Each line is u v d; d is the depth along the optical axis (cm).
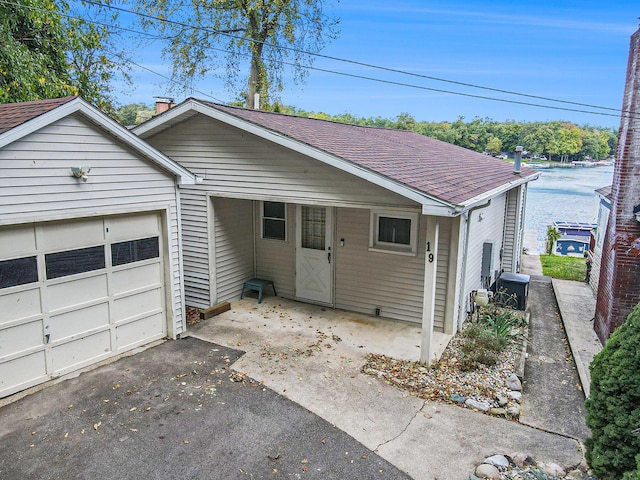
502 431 482
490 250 912
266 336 721
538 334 809
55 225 542
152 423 479
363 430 476
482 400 541
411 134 1584
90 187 563
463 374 606
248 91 1975
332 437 463
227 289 876
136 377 577
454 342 718
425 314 614
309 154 638
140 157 625
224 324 771
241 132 751
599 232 1073
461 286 762
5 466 409
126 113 1906
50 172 518
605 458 352
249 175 757
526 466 423
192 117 795
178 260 705
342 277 838
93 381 562
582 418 516
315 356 650
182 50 1816
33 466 410
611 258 739
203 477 400
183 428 471
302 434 466
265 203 909
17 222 493
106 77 1362
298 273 888
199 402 522
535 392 581
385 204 635
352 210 805
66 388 543
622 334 358
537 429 490
